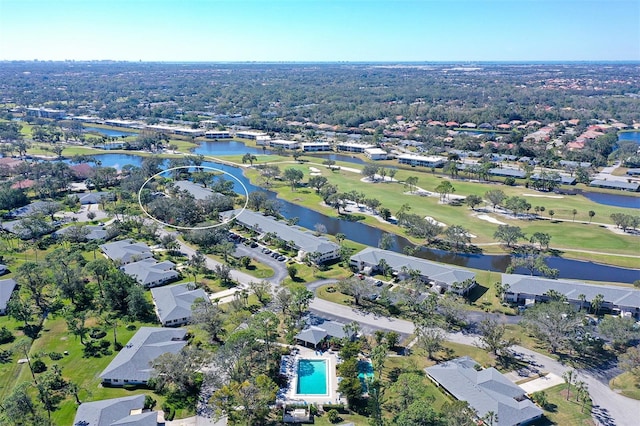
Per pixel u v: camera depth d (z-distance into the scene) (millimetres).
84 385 112438
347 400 107625
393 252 180875
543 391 111062
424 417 90562
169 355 111312
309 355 125312
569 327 126062
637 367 115125
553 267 183000
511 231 195125
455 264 187625
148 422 96250
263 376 108312
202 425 100438
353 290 149750
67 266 160500
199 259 172875
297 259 185625
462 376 110438
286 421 102188
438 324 137625
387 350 126000
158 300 148625
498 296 157500
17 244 193375
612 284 165625
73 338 132125
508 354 126312
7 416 96625
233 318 133875
